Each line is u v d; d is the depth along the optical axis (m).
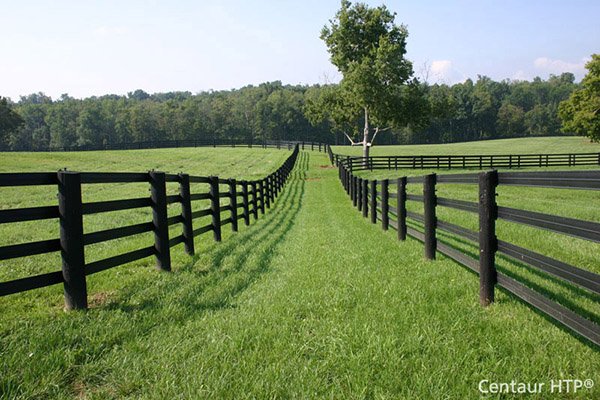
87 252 8.33
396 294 4.70
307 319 4.08
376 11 45.78
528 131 144.88
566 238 8.05
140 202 5.92
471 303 4.34
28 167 38.94
